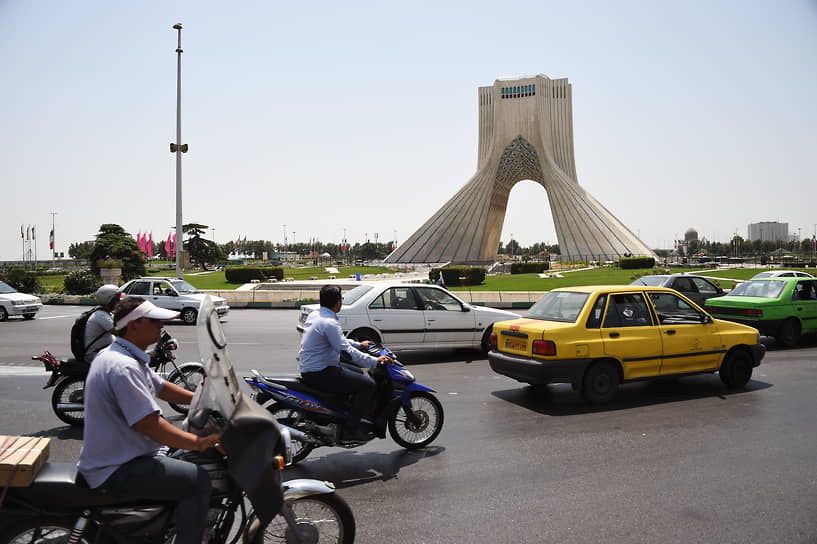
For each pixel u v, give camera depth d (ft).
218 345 9.77
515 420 23.53
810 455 18.80
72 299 96.07
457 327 38.19
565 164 295.48
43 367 35.32
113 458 9.67
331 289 18.04
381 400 18.65
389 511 14.76
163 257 503.20
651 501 15.21
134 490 9.61
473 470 17.80
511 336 27.63
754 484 16.33
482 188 290.97
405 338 36.83
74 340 22.65
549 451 19.53
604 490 16.01
